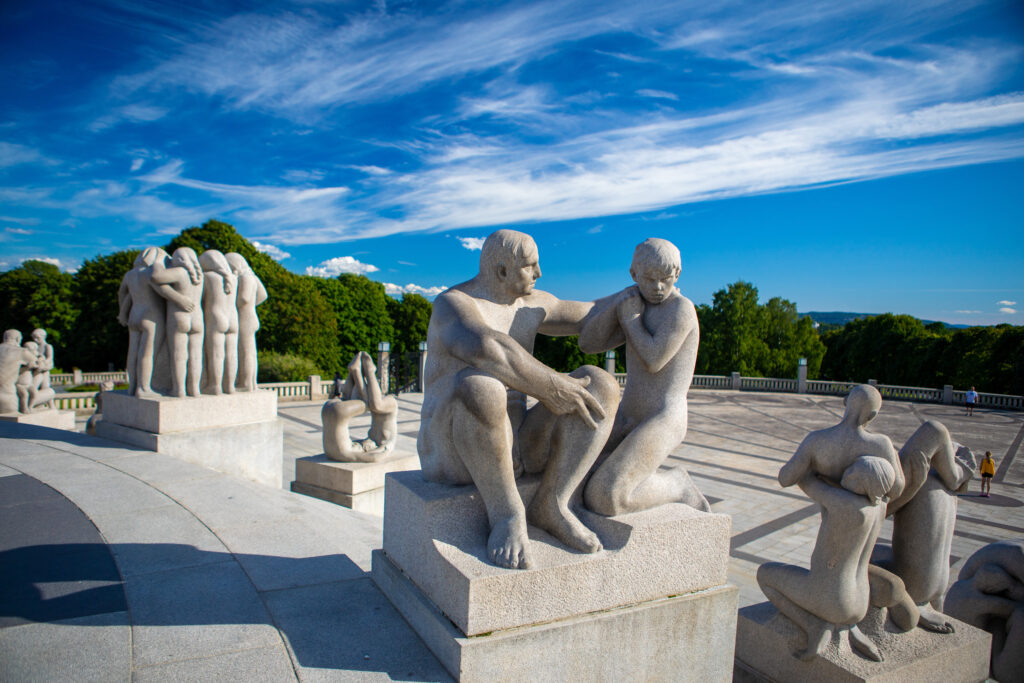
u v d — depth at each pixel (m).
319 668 2.45
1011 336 34.00
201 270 6.88
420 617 2.68
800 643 3.54
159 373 7.02
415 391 29.83
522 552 2.45
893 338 42.91
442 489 2.83
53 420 10.58
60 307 35.72
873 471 3.15
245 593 3.18
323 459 7.83
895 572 3.80
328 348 37.81
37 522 4.22
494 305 2.92
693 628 2.88
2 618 2.86
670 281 2.89
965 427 22.91
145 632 2.75
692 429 21.58
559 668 2.49
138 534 4.04
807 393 34.03
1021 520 11.25
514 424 2.98
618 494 2.79
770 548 9.40
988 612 4.28
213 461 6.83
